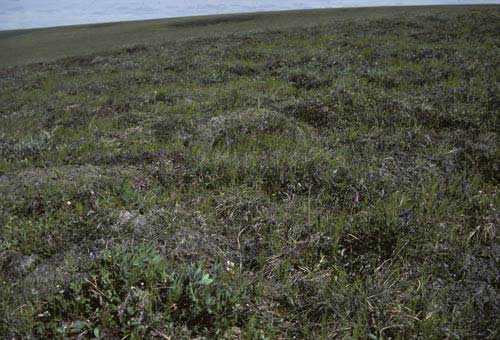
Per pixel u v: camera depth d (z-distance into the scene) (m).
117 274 4.01
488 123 7.95
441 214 5.18
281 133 8.03
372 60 14.01
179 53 18.91
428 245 4.56
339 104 9.48
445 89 10.21
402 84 11.00
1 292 3.89
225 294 3.89
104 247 4.56
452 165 6.49
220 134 8.04
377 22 22.81
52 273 4.16
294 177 6.20
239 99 10.41
